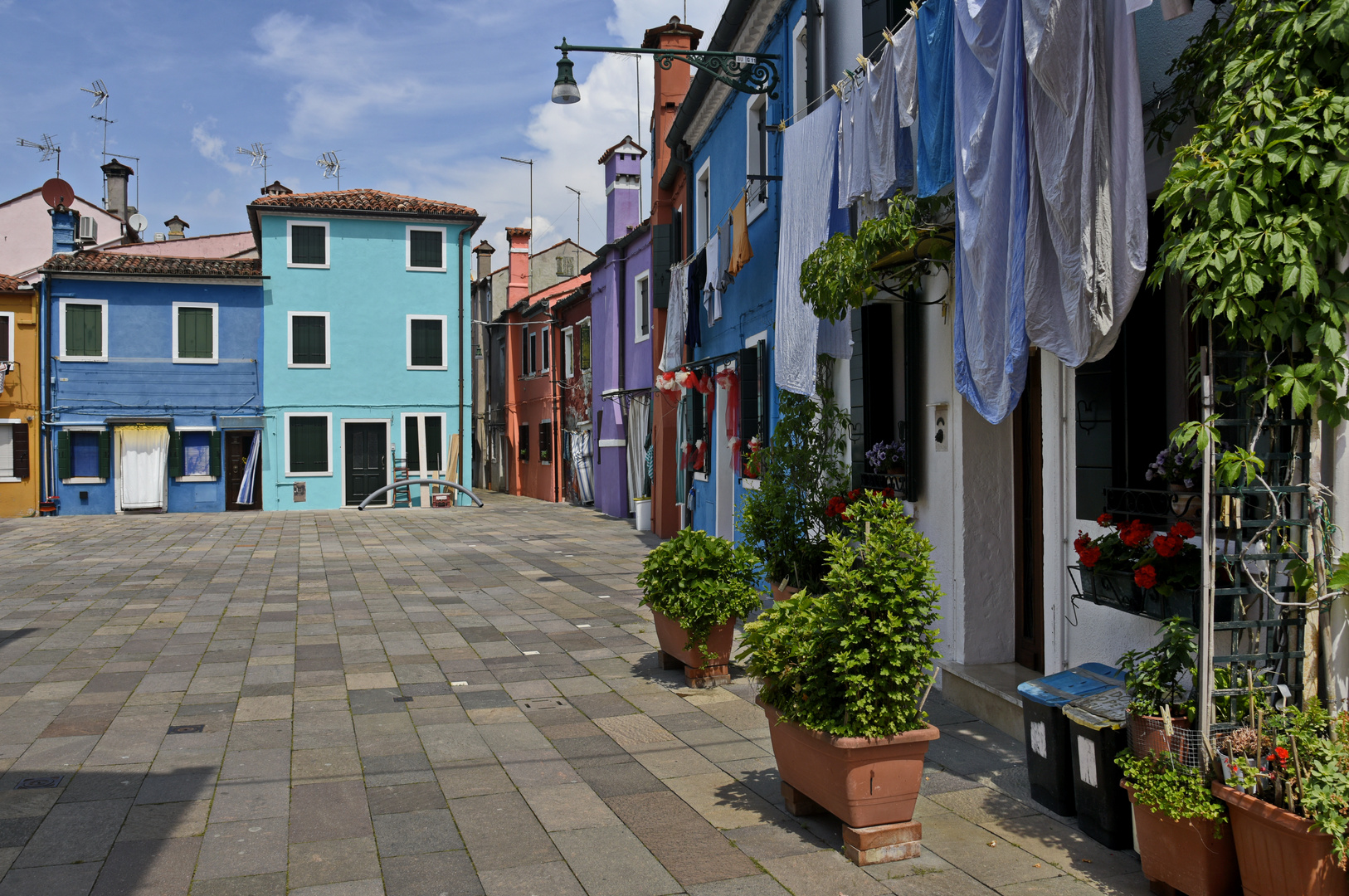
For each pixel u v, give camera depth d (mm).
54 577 13367
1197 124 4078
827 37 9344
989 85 4969
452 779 5324
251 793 5094
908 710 4258
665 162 19297
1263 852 3371
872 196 6574
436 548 17359
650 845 4410
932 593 4367
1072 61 4070
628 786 5215
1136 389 4953
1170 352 4969
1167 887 3807
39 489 27766
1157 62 4582
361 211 29734
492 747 5910
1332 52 3352
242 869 4164
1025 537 6711
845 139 7000
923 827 4582
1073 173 4102
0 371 27250
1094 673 4852
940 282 7039
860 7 8547
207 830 4594
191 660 8266
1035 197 4395
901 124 6164
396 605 11211
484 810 4863
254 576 13641
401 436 30391
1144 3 3723
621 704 6906
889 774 4215
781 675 4656
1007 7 4609
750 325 12555
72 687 7328
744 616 7348
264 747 5906
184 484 28766
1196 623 4156
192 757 5688
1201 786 3570
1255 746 3604
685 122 15836
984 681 6320
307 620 10234
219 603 11242
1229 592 3666
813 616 4480
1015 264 4523
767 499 8672
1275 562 3785
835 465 8617
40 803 4922
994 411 4902
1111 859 4191
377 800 5004
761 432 11789
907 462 7434
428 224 30578
